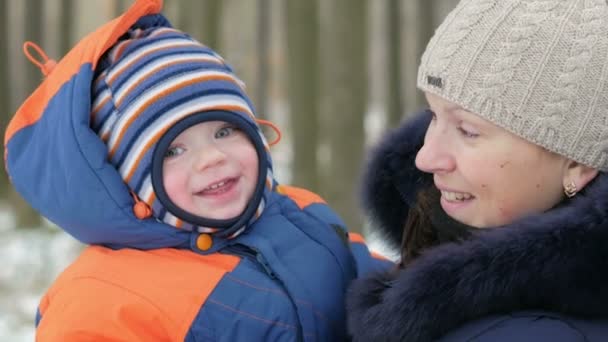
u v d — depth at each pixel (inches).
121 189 65.0
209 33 303.1
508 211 54.2
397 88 314.7
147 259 66.3
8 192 414.6
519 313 49.2
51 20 527.5
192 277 64.5
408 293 51.8
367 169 70.7
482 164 53.4
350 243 78.7
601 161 52.2
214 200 66.9
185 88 66.6
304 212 78.0
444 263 50.8
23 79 373.4
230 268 66.4
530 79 51.4
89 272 65.8
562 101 51.1
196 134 67.0
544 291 48.2
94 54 65.6
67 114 64.4
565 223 47.6
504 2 52.9
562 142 51.7
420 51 277.4
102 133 66.9
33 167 66.6
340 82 246.2
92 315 62.2
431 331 51.0
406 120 70.2
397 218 71.4
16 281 273.1
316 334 66.1
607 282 46.2
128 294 62.9
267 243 68.8
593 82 51.0
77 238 69.0
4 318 232.8
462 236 57.1
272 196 77.0
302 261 69.9
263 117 313.3
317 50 288.5
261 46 313.1
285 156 454.9
